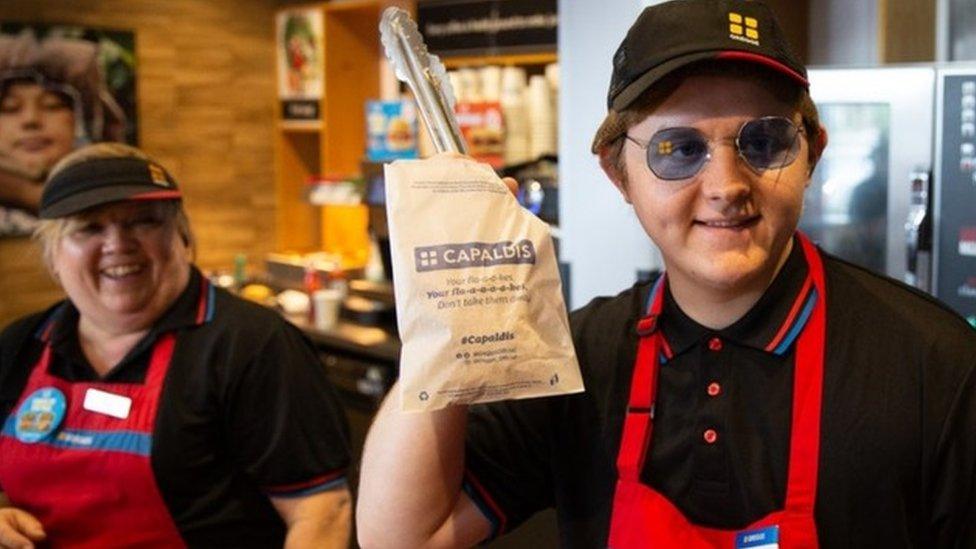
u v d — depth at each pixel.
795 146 0.98
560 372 0.95
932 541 1.01
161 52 4.68
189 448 1.74
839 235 2.18
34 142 4.27
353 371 3.87
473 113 3.72
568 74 2.39
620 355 1.13
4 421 1.86
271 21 5.07
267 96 5.10
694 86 0.97
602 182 2.35
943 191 2.05
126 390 1.76
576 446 1.14
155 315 1.79
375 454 1.10
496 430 1.16
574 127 2.39
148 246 1.76
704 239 0.98
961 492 0.98
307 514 1.76
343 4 4.53
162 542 1.75
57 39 4.30
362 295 4.24
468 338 0.92
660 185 0.99
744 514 1.03
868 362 1.01
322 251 5.12
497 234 0.95
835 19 2.73
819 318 1.04
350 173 4.78
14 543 1.70
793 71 0.97
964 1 2.63
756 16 0.99
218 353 1.76
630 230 2.31
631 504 1.07
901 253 2.11
